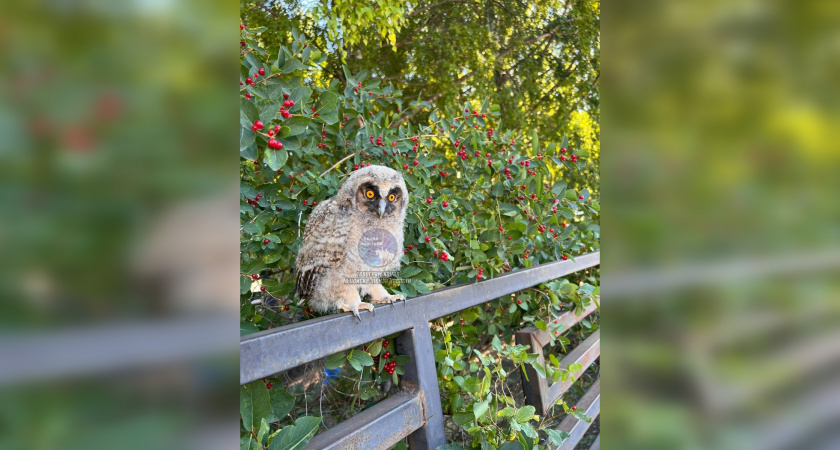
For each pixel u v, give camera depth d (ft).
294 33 7.47
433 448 5.98
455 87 25.52
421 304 6.38
